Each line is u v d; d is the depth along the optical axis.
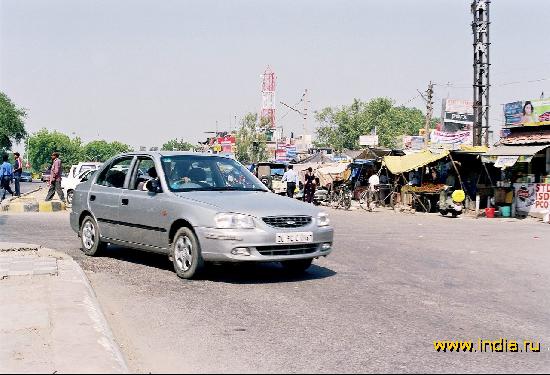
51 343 4.27
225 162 8.85
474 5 32.50
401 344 4.76
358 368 4.14
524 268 9.20
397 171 25.67
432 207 25.45
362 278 7.76
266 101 93.88
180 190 7.91
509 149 23.16
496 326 5.42
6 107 88.88
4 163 23.27
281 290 6.79
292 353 4.45
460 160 25.38
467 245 12.27
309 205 7.82
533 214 22.41
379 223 18.08
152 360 4.26
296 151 69.62
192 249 7.23
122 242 8.59
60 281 6.50
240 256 6.93
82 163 24.14
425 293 6.87
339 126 124.56
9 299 5.61
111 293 6.49
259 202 7.45
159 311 5.70
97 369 3.74
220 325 5.22
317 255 7.43
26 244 9.45
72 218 9.73
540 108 24.59
